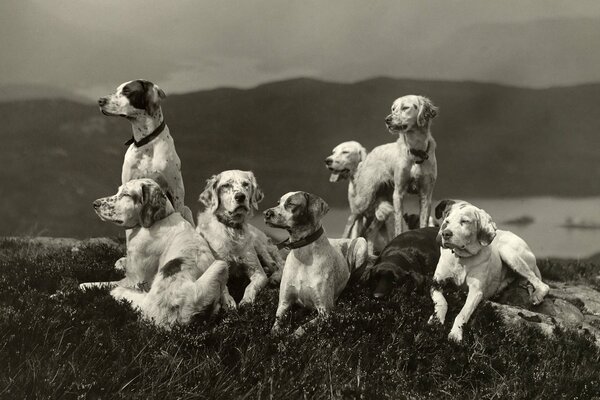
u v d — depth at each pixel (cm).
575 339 699
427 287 746
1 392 466
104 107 808
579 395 610
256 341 613
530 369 638
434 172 991
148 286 708
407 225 1044
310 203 685
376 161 1019
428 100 967
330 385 559
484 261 747
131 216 698
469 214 726
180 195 852
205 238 779
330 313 669
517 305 789
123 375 520
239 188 766
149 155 826
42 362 515
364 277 778
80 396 479
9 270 773
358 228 1055
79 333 586
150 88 820
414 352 632
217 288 650
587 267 1060
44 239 1062
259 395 534
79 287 716
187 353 582
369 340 639
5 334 548
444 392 596
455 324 690
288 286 696
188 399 516
